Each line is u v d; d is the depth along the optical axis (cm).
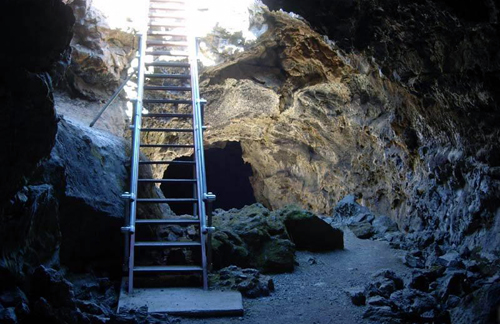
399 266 614
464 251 586
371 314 436
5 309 330
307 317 440
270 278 525
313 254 674
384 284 493
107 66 786
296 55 845
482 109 512
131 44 805
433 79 560
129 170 623
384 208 902
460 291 458
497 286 377
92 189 531
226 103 972
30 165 361
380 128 804
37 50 324
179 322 423
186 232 663
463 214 616
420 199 742
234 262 573
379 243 764
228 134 1137
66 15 329
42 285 370
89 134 596
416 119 679
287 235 635
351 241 781
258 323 427
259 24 820
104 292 486
